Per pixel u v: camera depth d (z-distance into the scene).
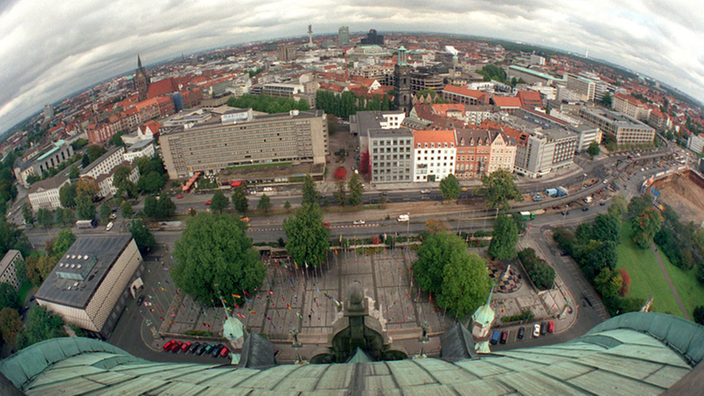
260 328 136.62
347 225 198.88
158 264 180.12
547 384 40.47
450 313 136.12
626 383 40.41
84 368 55.19
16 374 50.81
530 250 164.25
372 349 69.56
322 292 151.62
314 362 73.25
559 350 59.66
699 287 173.88
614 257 152.12
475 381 41.47
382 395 36.47
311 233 155.50
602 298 148.75
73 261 154.75
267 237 192.75
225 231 147.50
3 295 157.12
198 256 139.50
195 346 132.75
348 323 68.69
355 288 62.00
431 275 139.12
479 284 128.38
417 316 137.75
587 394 37.66
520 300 145.38
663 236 191.62
